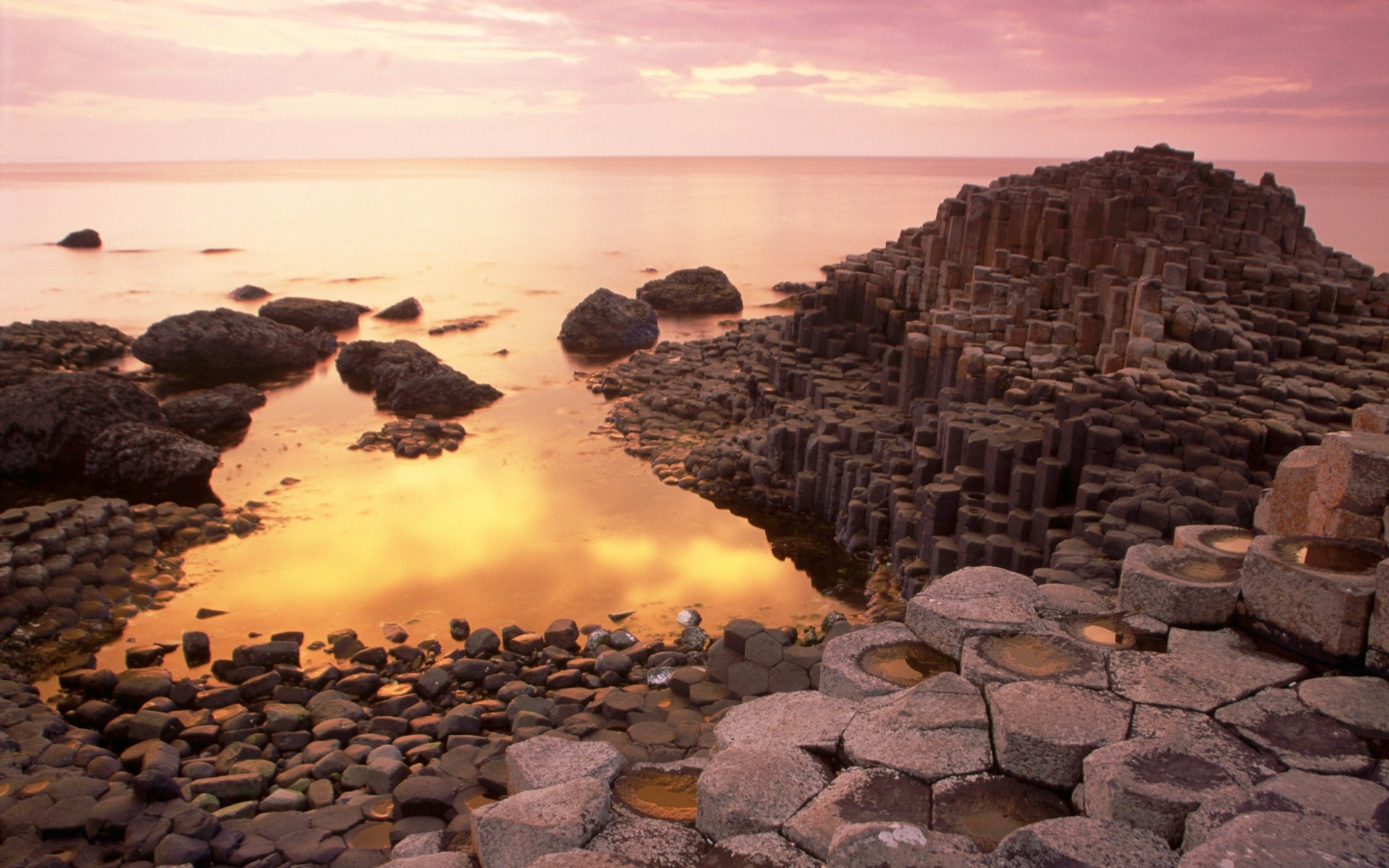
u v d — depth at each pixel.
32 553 15.74
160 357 31.77
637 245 73.69
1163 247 21.70
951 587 8.22
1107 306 20.28
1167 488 13.59
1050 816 5.75
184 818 8.99
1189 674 6.70
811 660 11.60
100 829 8.88
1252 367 18.55
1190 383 17.52
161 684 12.52
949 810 5.73
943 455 17.33
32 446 21.28
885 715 6.71
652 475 22.75
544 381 32.03
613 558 17.75
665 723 10.61
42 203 113.81
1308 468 8.17
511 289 51.72
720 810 5.85
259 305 46.31
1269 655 6.97
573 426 26.77
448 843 6.71
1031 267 24.31
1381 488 7.27
